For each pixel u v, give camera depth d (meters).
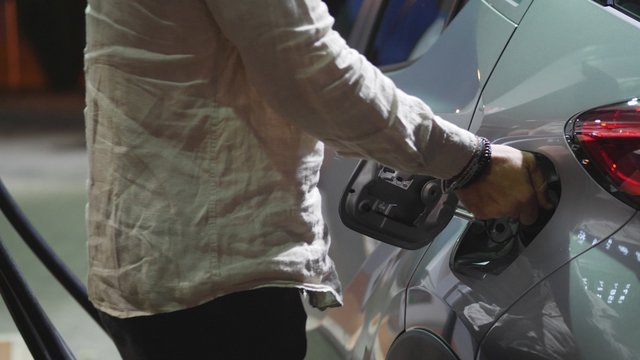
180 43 1.38
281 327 1.51
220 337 1.48
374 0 2.66
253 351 1.50
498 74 1.84
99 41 1.43
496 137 1.76
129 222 1.44
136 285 1.44
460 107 1.92
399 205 1.70
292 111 1.37
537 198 1.56
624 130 1.52
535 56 1.77
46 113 15.21
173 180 1.41
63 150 10.50
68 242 5.47
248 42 1.33
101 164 1.46
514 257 1.64
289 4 1.32
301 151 1.45
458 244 1.78
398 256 2.02
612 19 1.67
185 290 1.42
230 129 1.41
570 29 1.73
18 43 20.16
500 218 1.65
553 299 1.54
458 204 1.76
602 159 1.54
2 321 4.01
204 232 1.41
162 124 1.41
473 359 1.65
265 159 1.42
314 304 1.55
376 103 1.37
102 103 1.44
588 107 1.60
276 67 1.33
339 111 1.36
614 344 1.46
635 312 1.45
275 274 1.42
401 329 1.90
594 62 1.64
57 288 4.52
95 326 4.01
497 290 1.64
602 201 1.53
